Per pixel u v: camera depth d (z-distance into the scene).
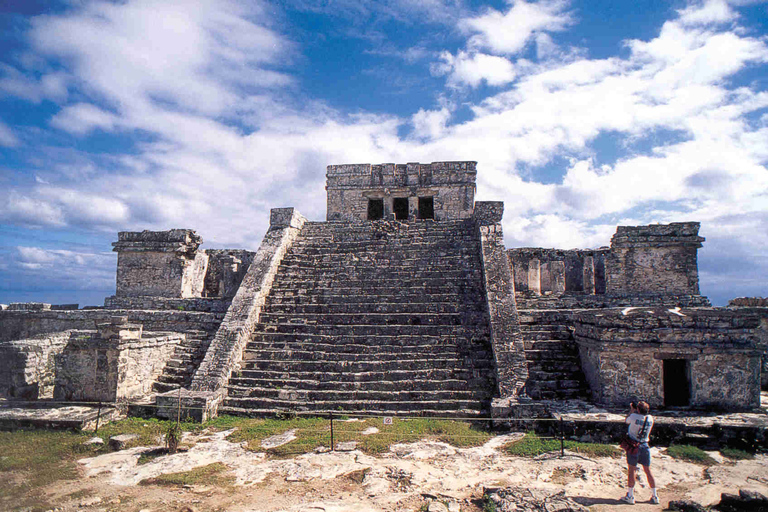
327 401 13.55
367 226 23.42
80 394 13.98
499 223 20.75
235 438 11.49
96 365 14.00
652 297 19.81
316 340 16.09
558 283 25.64
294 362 15.09
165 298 22.28
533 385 14.12
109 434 11.78
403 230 22.84
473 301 17.20
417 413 12.87
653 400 12.76
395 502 8.07
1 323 21.39
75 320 20.05
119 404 13.54
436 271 19.03
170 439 10.66
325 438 11.23
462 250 20.25
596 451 10.34
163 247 23.78
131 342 14.37
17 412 12.71
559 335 16.08
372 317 16.80
